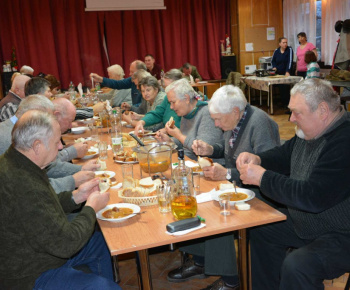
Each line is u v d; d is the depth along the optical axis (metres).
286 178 1.80
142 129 3.58
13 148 1.57
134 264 2.91
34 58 7.91
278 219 1.70
